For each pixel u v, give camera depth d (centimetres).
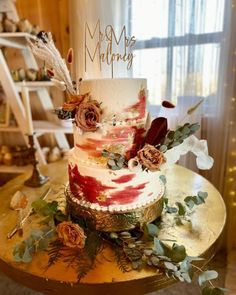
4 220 90
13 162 207
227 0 144
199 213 92
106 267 68
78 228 70
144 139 76
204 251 73
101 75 113
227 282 150
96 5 159
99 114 70
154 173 80
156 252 68
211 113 163
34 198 105
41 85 176
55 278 64
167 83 166
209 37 153
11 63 199
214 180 170
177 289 145
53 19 184
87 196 80
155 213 83
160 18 159
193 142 79
